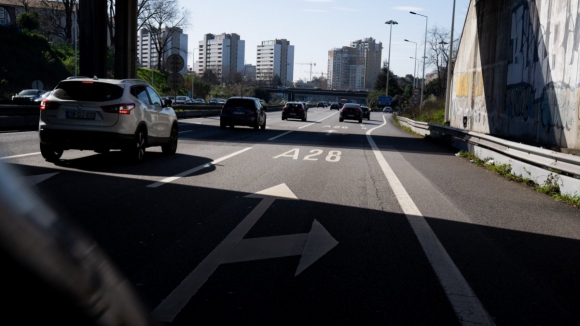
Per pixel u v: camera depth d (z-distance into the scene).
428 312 4.16
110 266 1.38
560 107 17.02
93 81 12.30
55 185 9.42
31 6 99.25
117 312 1.34
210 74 179.38
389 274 5.14
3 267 0.96
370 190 10.48
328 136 27.97
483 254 6.06
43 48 68.31
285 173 12.49
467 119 30.80
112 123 12.09
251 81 197.62
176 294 4.36
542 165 11.97
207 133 26.02
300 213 7.94
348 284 4.79
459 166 15.88
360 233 6.83
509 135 22.83
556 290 4.89
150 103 13.92
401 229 7.16
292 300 4.32
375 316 4.03
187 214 7.57
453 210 8.74
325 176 12.28
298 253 5.78
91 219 6.98
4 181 1.02
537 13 19.62
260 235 6.52
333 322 3.88
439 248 6.23
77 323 1.15
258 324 3.79
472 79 30.05
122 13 35.53
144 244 5.91
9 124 22.34
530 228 7.64
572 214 8.93
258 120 30.06
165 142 14.97
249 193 9.52
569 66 16.42
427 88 112.31
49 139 12.02
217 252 5.70
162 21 86.12
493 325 3.95
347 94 169.62
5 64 58.78
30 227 1.04
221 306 4.12
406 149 21.52
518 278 5.20
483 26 27.89
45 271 1.06
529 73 20.34
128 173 11.34
